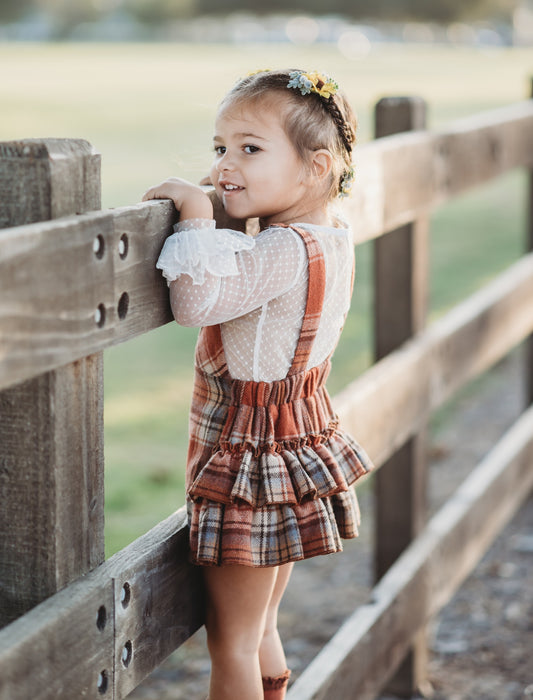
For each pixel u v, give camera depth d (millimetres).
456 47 69812
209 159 2271
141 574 1878
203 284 1867
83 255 1620
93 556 1784
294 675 3766
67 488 1688
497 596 4457
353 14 80938
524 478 4633
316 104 2084
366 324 8672
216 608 2113
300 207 2146
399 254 3547
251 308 1957
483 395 7496
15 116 20156
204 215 1913
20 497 1670
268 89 2043
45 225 1535
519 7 80125
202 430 2066
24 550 1685
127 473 5508
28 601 1698
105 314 1701
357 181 2826
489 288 4484
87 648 1707
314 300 2031
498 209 14523
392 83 28078
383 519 3711
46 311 1539
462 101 22891
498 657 3973
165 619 1987
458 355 3850
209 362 2070
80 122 19484
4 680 1493
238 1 80625
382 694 3746
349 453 2156
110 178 13570
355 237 2846
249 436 1992
